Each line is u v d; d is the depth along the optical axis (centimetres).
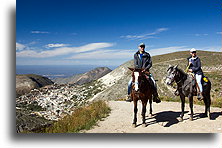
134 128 761
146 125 791
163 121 838
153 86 802
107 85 8269
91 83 10275
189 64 809
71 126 792
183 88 800
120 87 4388
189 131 694
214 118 844
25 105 8794
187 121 816
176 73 775
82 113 1015
